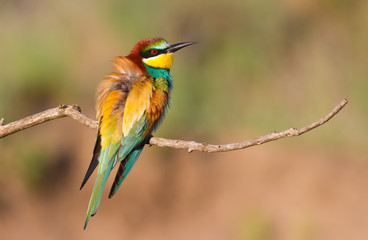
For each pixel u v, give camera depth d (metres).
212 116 22.05
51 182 20.09
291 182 20.09
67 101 21.78
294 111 22.91
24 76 21.19
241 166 20.78
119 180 9.70
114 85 10.38
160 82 10.99
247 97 22.98
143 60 11.48
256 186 20.14
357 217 18.86
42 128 20.67
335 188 19.78
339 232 18.34
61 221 19.69
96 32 22.42
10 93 21.27
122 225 19.64
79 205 19.95
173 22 23.02
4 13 22.58
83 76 21.95
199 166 20.53
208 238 19.02
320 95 23.03
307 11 24.42
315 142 21.78
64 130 20.72
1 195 19.81
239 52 23.17
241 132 21.98
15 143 20.14
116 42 22.39
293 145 21.66
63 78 21.59
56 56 21.61
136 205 19.86
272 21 23.70
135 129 10.08
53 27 22.30
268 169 20.62
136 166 20.09
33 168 19.89
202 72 22.69
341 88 23.36
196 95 21.98
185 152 20.70
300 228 18.45
